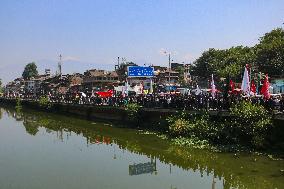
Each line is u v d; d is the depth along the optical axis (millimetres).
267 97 33531
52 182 25391
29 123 67875
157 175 26578
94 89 107375
